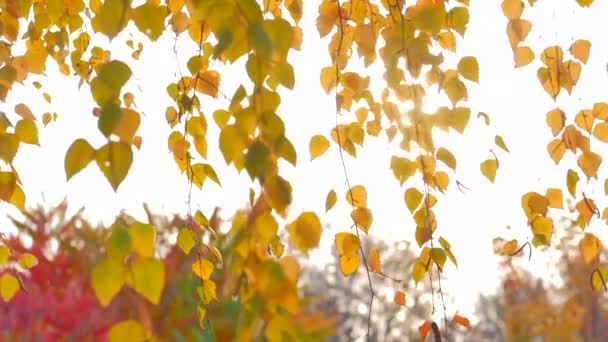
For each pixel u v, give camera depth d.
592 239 3.10
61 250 6.21
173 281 5.83
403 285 2.90
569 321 12.76
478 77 2.61
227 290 2.32
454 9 2.58
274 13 2.92
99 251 6.23
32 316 6.20
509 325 14.12
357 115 3.22
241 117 2.05
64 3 2.96
